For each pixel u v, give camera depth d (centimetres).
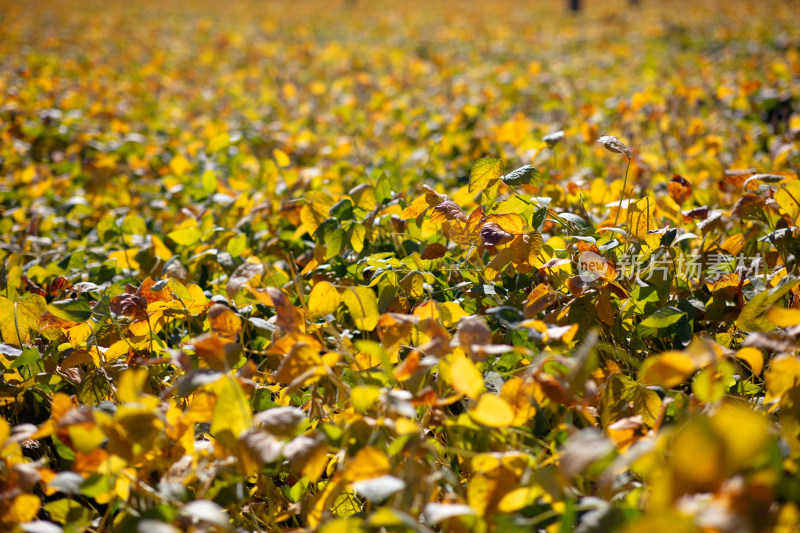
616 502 293
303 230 365
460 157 476
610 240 337
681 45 1277
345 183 438
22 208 418
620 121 583
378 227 360
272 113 801
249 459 291
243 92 956
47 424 295
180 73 1118
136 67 1206
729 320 325
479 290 325
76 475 293
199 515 285
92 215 429
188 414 301
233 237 373
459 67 1046
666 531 268
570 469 280
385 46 1571
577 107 738
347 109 637
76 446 293
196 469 297
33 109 654
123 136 616
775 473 272
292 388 300
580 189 381
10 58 1148
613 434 298
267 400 319
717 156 467
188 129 719
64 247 394
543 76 1002
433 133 568
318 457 291
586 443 281
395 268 337
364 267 340
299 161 564
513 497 288
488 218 327
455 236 337
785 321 298
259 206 384
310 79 1099
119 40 1627
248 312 330
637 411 303
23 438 296
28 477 292
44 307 329
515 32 1825
